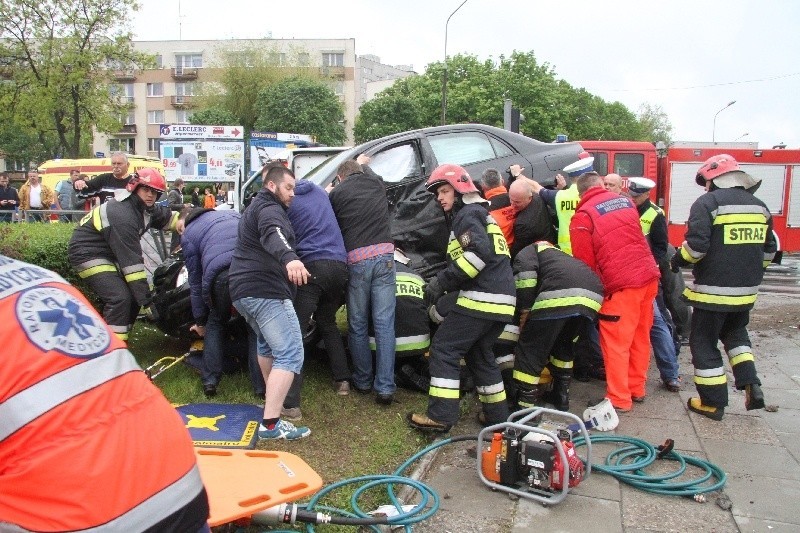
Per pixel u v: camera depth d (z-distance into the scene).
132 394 1.79
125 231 5.18
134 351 6.32
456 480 4.12
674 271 5.33
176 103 64.12
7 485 1.60
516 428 3.96
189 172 26.58
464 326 4.48
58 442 1.62
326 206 5.05
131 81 64.31
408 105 39.19
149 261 7.82
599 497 3.90
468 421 5.13
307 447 4.36
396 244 6.27
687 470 4.26
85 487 1.62
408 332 5.43
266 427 4.29
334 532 3.35
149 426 1.78
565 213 5.79
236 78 49.28
